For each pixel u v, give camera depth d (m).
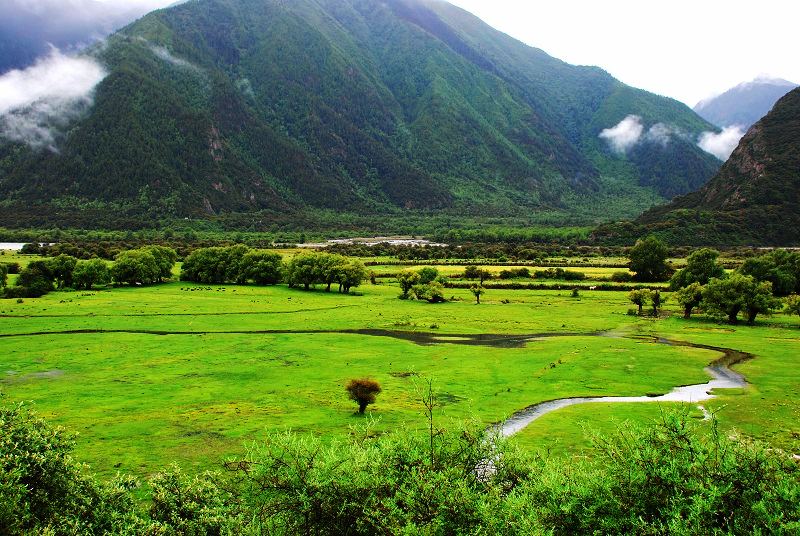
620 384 55.06
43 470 18.36
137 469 31.12
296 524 17.30
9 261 165.88
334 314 103.81
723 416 42.38
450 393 51.09
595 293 138.25
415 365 63.44
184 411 43.59
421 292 125.50
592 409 45.34
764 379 56.34
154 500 21.27
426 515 16.20
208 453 33.84
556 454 33.50
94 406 44.94
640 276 155.50
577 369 61.50
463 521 16.17
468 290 143.88
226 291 137.12
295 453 18.28
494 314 106.38
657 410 44.66
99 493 19.94
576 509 16.23
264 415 42.50
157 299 117.12
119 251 188.88
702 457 16.05
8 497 16.12
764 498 14.52
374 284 159.50
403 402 47.28
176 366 60.66
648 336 85.00
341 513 16.86
